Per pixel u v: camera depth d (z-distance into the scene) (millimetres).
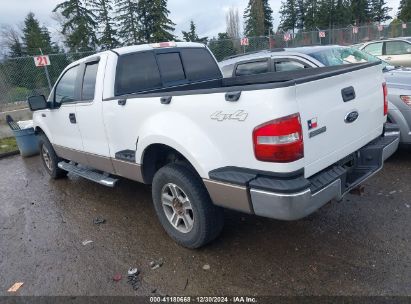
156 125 3281
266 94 2418
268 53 6602
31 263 3580
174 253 3471
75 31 33125
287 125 2402
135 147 3721
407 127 4941
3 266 3584
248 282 2932
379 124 3523
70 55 12047
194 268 3193
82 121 4488
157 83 4414
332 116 2789
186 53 4789
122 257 3502
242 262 3205
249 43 17219
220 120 2732
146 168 3719
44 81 11625
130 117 3645
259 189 2570
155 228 4035
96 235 4016
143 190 5281
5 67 11016
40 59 10367
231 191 2762
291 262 3129
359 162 3330
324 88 2697
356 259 3064
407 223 3537
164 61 4508
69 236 4062
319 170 2748
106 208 4750
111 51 4098
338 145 2912
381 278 2797
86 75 4395
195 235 3301
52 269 3428
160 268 3246
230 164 2779
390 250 3135
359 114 3129
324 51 6258
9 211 5035
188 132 2998
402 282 2729
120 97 3787
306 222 3773
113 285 3078
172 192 3455
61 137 5242
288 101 2402
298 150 2477
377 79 3424
